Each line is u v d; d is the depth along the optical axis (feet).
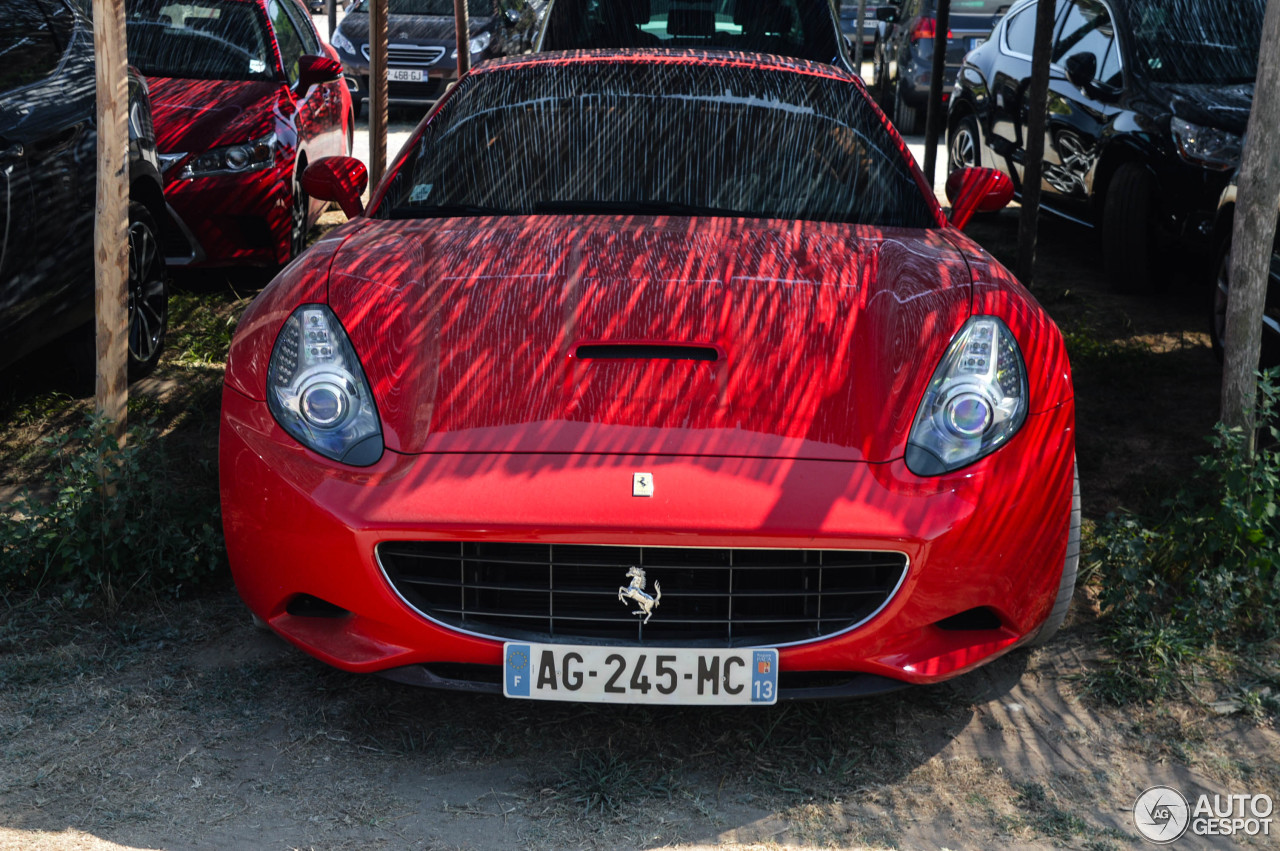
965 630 8.04
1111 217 20.95
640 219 10.34
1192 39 21.36
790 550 7.45
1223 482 10.48
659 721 8.69
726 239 9.82
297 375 8.16
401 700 8.88
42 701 8.59
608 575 7.64
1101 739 8.67
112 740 8.17
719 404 7.94
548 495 7.39
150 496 10.61
